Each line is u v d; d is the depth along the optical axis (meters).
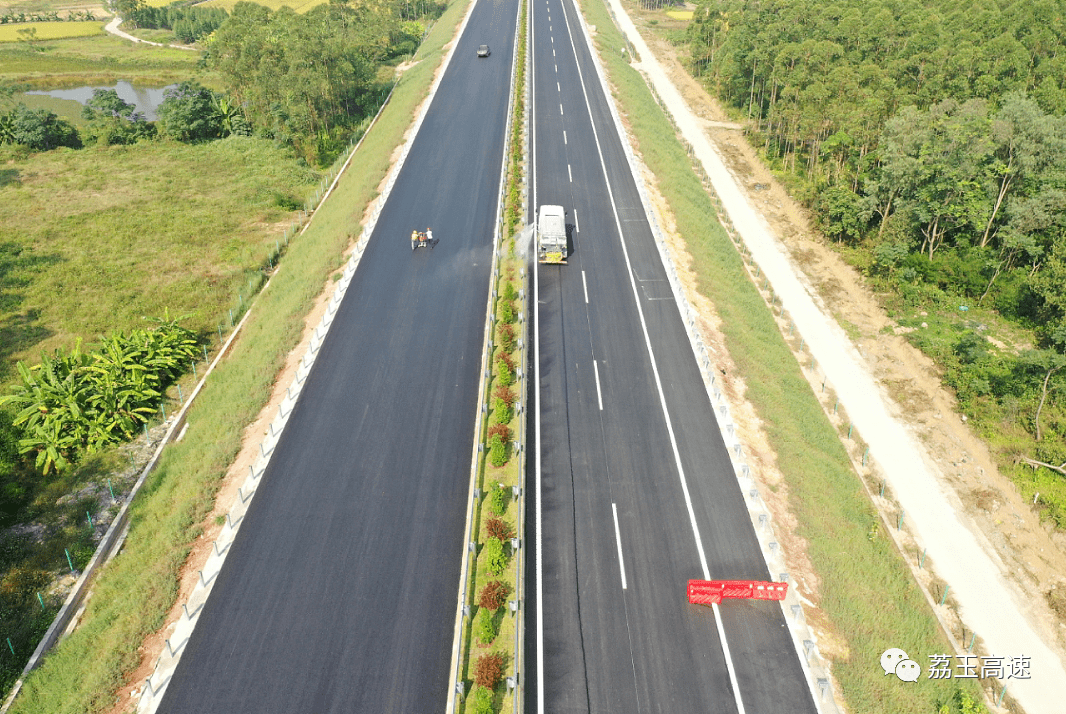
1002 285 54.19
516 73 85.94
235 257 59.66
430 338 42.72
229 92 89.19
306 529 30.47
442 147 68.69
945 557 36.12
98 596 29.08
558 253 49.72
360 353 41.44
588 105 80.06
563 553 29.66
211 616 26.86
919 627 30.66
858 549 33.59
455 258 51.06
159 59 137.38
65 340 48.66
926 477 41.03
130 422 39.38
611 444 35.47
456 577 28.45
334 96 83.12
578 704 24.17
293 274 52.94
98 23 173.88
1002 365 47.97
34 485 36.41
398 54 107.69
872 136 64.00
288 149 80.88
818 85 67.75
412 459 34.03
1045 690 30.00
